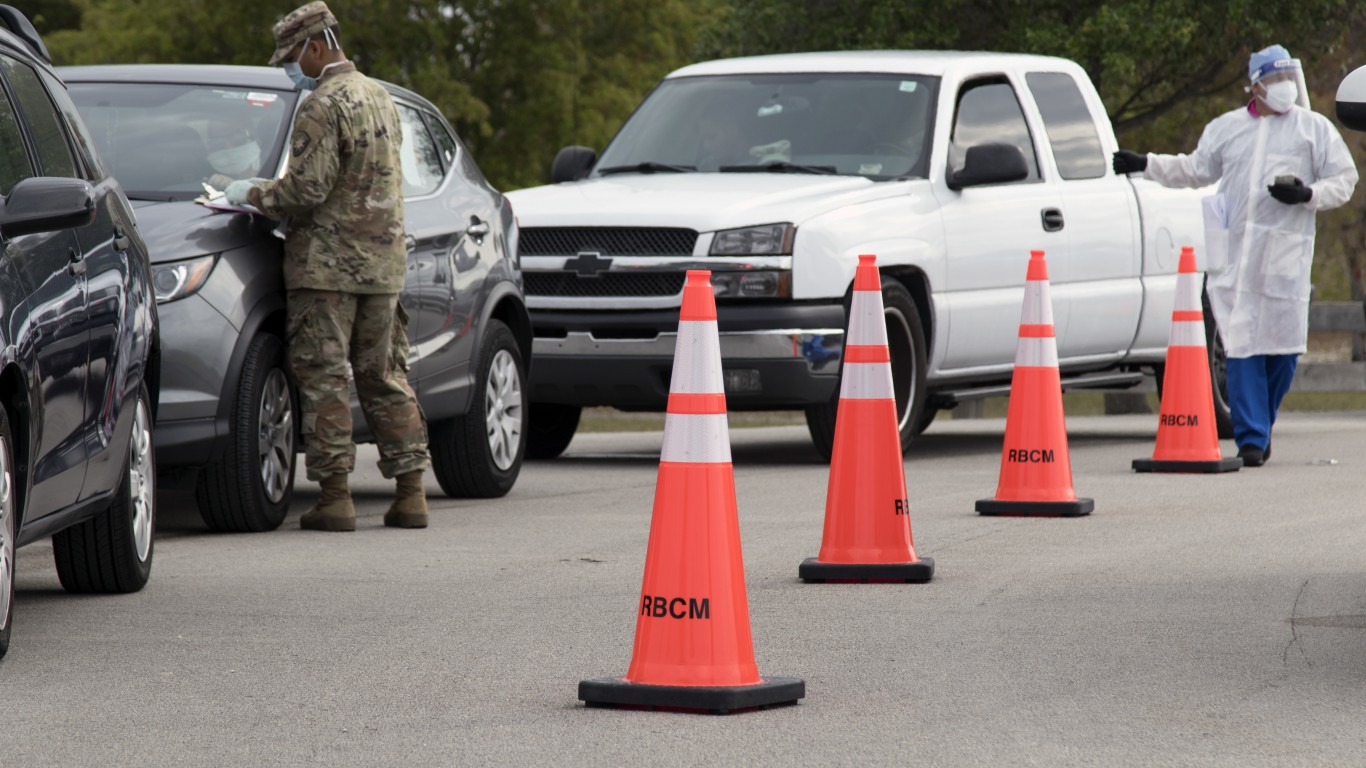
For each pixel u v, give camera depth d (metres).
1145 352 25.00
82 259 11.34
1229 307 20.95
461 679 10.02
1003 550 14.52
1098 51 45.41
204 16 72.88
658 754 8.42
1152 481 19.62
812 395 20.86
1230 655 10.50
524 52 76.06
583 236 21.33
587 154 23.72
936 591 12.66
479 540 15.52
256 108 16.77
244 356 15.27
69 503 11.29
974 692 9.64
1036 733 8.78
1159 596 12.37
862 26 48.38
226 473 15.49
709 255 20.80
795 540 15.33
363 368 16.12
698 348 9.40
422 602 12.41
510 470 19.12
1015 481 16.77
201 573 13.72
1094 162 24.41
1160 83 49.66
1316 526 15.77
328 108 15.35
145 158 16.23
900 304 21.12
